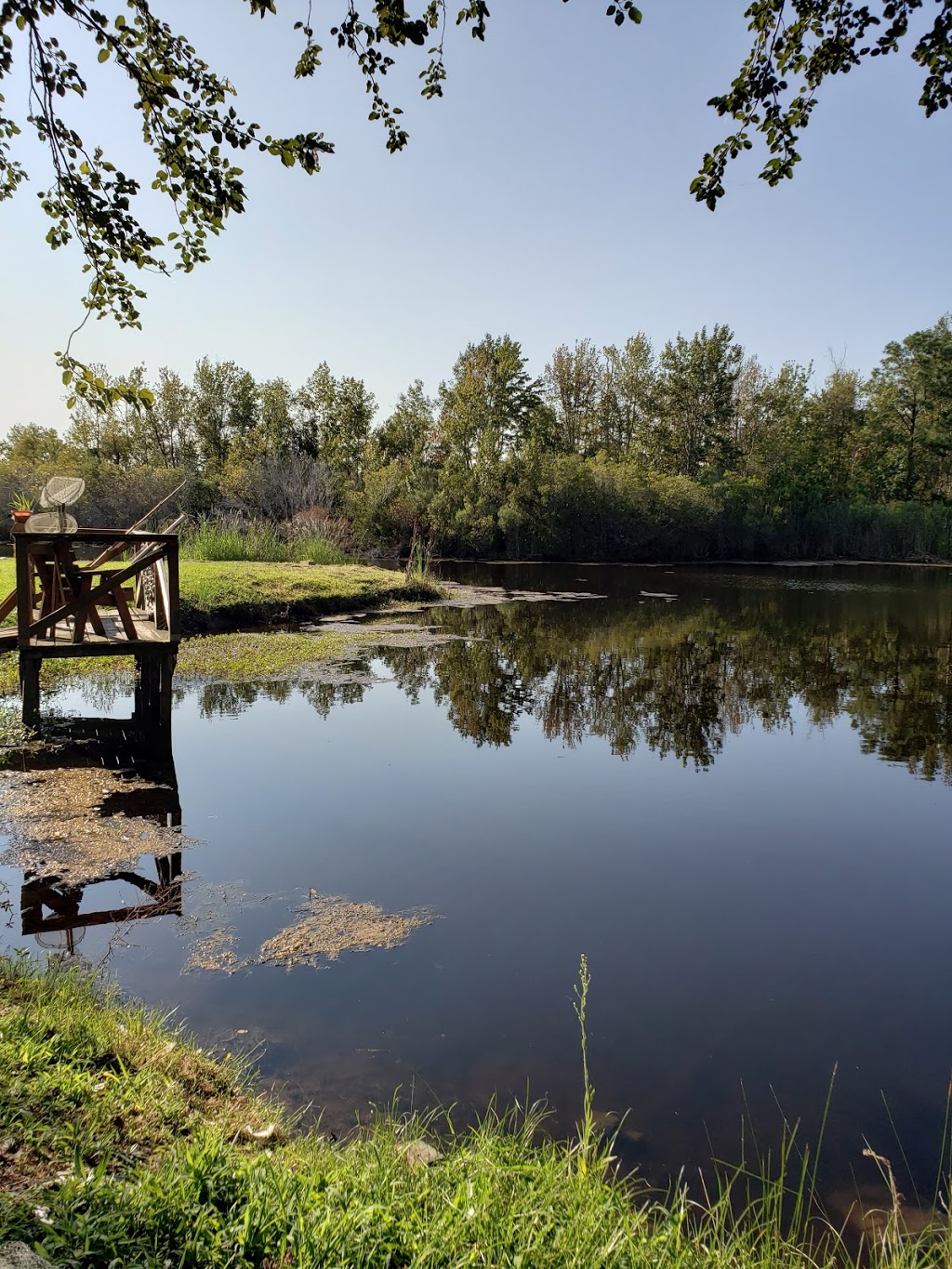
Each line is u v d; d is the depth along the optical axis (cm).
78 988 400
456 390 4788
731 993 459
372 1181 255
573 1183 264
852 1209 303
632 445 5409
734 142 479
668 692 1291
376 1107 345
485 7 428
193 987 441
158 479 3609
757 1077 384
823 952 511
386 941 502
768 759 947
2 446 5209
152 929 505
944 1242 270
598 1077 378
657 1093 369
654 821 738
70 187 437
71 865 587
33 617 1050
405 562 3756
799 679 1416
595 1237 236
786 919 554
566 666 1477
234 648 1454
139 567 902
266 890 568
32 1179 229
